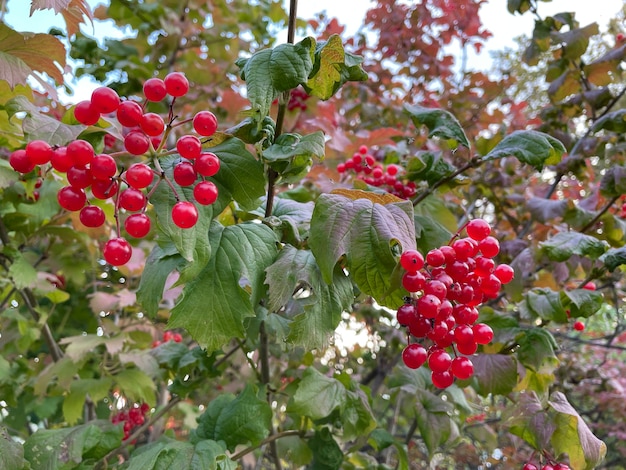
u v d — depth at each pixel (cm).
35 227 36
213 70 58
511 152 25
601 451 25
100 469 26
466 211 46
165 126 18
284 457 32
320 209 19
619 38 46
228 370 45
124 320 47
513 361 28
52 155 17
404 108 30
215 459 21
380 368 53
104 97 17
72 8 25
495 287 20
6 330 45
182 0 58
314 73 20
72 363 37
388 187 32
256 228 21
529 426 26
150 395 37
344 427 28
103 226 40
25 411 52
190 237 17
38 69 25
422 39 63
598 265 36
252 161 20
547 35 42
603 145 38
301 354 34
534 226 45
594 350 80
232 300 19
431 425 31
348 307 20
